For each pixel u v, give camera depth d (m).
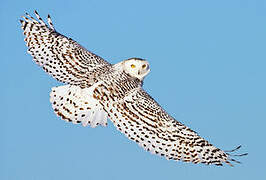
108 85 12.84
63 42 13.78
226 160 12.26
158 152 12.45
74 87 12.89
